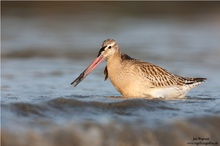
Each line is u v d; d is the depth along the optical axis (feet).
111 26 114.32
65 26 112.57
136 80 50.37
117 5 135.13
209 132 43.19
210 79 66.13
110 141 40.70
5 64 75.25
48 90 56.13
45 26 111.65
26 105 43.91
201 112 46.34
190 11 133.59
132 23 118.62
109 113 44.68
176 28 113.29
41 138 39.78
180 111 46.42
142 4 135.23
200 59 80.79
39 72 69.10
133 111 45.44
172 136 42.04
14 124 40.70
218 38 100.83
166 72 52.03
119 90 51.49
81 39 99.04
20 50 86.94
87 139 40.52
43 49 88.38
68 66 74.74
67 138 40.24
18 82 61.11
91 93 54.60
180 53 85.66
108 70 51.44
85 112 44.37
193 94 55.52
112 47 50.90
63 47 90.84
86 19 121.60
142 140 41.19
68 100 45.96
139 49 88.79
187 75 68.90
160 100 48.91
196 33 106.83
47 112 43.65
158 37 101.71
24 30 106.22
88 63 77.82
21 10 125.08
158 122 43.37
